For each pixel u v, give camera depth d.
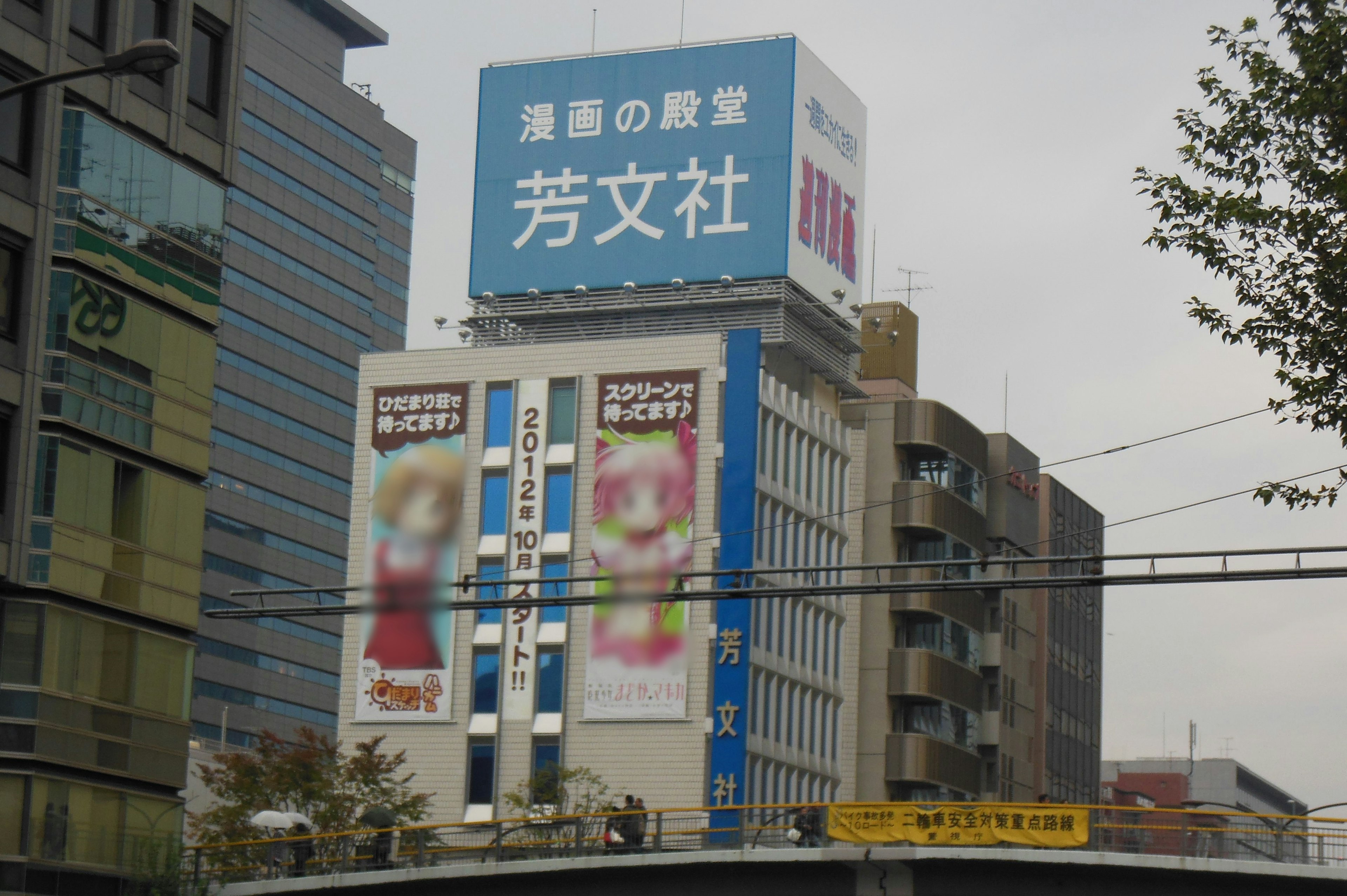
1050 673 108.38
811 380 88.88
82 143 48.56
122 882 49.28
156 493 51.03
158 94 51.62
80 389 48.50
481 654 80.56
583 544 80.44
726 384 80.50
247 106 148.75
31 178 47.88
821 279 88.88
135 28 50.97
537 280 88.62
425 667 80.81
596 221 88.62
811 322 88.25
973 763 93.50
